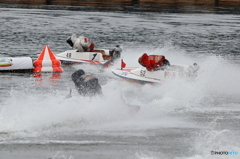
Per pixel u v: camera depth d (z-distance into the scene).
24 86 46.41
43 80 50.62
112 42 89.06
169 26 123.88
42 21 125.81
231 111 37.19
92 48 64.69
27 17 135.50
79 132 29.38
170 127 31.39
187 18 150.88
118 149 26.11
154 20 139.50
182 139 28.34
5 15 139.00
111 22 129.25
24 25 114.44
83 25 119.19
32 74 54.66
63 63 62.62
